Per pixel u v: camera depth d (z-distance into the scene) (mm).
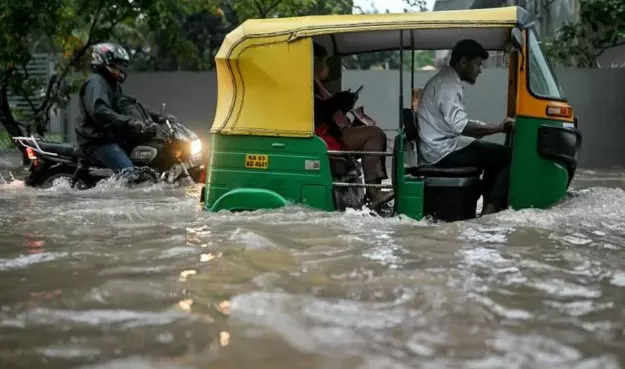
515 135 5367
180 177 8602
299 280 3500
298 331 2758
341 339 2670
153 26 13297
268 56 5387
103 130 8453
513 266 3795
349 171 5676
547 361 2455
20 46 13234
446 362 2443
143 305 3113
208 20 17266
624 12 13422
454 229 4863
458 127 5520
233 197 5453
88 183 8617
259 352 2547
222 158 5523
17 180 9797
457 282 3459
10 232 4949
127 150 8688
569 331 2764
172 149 8703
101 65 8648
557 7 16781
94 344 2643
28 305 3129
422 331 2756
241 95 5488
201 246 4324
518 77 5340
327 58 6496
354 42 6516
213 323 2863
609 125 12828
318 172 5352
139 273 3688
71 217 5629
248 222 5039
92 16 14359
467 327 2803
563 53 14523
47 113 14492
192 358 2496
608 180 9938
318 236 4590
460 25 5246
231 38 5469
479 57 5641
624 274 3637
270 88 5418
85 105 8453
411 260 3934
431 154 5621
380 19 5293
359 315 2943
